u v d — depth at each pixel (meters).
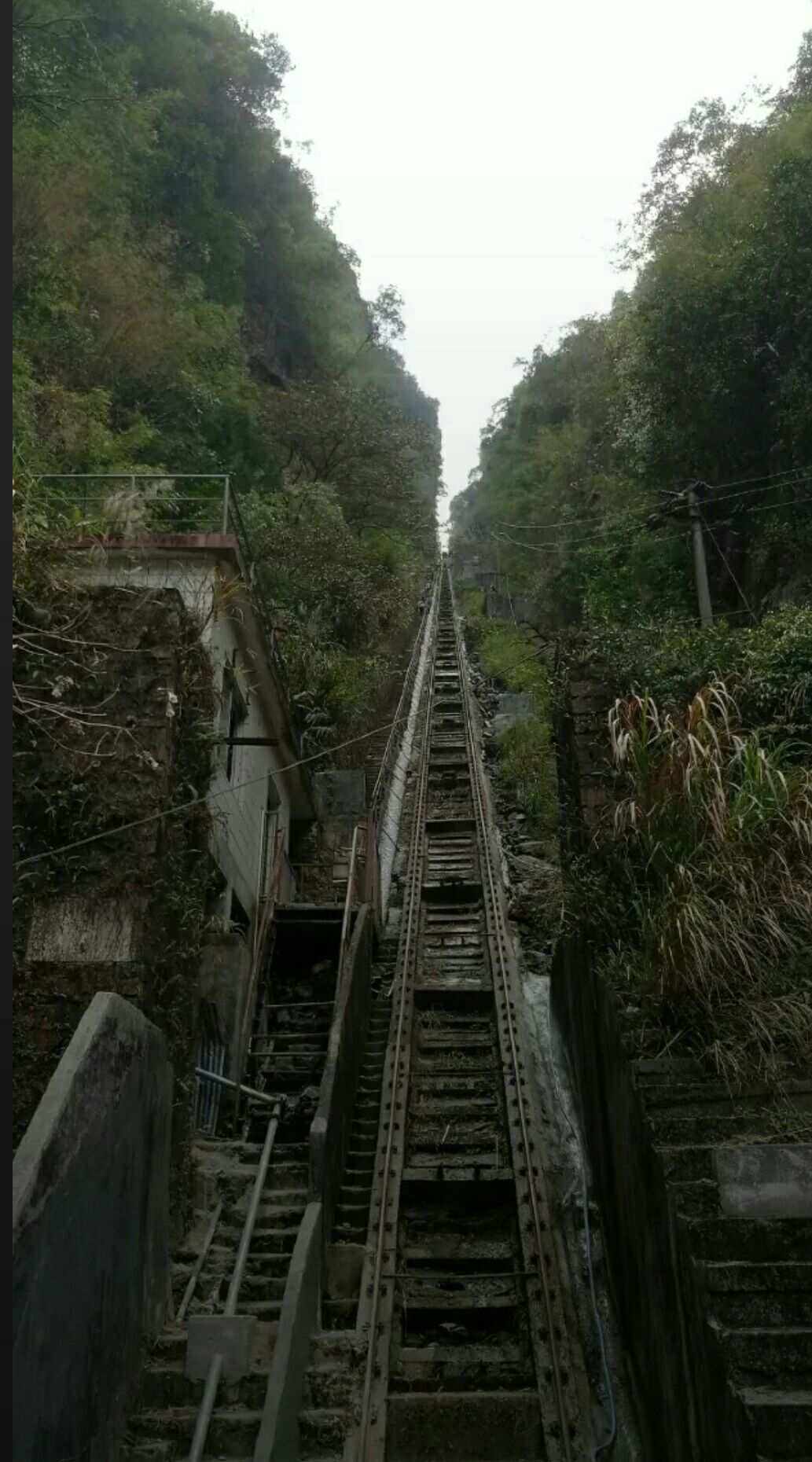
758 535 17.12
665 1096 6.21
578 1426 6.28
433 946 14.26
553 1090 10.32
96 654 7.20
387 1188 8.54
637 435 18.77
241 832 12.84
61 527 8.61
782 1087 6.12
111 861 6.72
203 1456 5.45
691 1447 5.05
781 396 15.54
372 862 14.80
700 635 10.44
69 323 18.27
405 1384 6.68
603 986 7.71
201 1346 5.98
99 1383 5.05
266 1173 8.35
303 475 27.77
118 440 16.69
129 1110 5.73
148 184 24.88
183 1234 7.37
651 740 8.05
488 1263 8.00
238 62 29.91
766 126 17.83
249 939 12.36
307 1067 10.63
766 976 6.62
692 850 7.35
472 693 30.11
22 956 6.52
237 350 25.27
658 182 18.72
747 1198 5.37
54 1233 4.52
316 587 21.84
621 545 21.53
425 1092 10.41
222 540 11.25
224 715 11.94
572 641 10.52
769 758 7.67
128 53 25.75
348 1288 7.49
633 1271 6.63
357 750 20.86
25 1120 6.09
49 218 18.22
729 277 15.89
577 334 37.12
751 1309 4.79
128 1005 5.83
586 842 8.79
